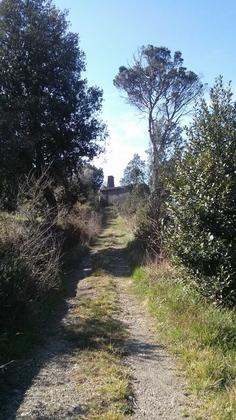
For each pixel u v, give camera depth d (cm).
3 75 1716
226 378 570
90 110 1919
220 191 868
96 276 1296
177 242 919
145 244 1541
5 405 507
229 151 885
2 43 1730
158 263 1190
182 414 495
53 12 1816
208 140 905
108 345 704
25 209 1060
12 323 712
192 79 3362
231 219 865
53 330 780
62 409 498
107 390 541
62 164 1819
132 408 507
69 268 1393
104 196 5884
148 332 785
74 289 1123
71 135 1842
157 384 571
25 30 1739
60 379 579
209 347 658
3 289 713
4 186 1595
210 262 865
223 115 915
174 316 789
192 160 920
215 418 477
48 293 945
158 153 1866
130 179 3203
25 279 821
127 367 622
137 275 1216
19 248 870
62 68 1788
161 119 2912
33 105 1673
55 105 1739
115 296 1041
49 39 1758
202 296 859
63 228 1725
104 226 3150
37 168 1750
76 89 1855
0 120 1616
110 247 2014
